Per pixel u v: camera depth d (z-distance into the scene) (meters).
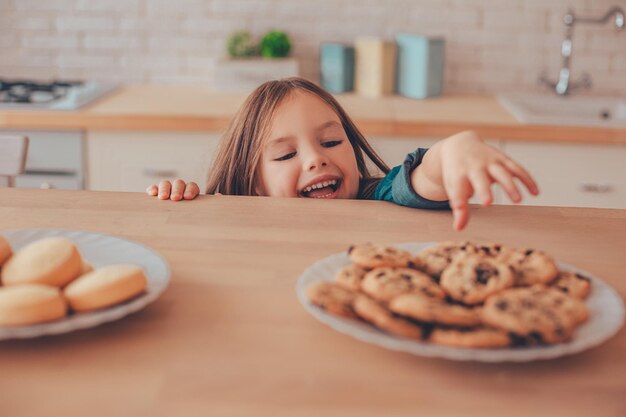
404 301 0.66
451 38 2.96
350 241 0.97
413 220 1.07
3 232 0.92
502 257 0.79
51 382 0.61
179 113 2.44
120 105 2.57
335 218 1.06
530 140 2.39
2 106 2.45
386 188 1.38
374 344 0.68
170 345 0.67
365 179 1.72
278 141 1.51
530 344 0.63
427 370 0.64
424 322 0.66
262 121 1.53
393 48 2.81
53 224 1.02
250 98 1.59
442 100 2.80
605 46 2.93
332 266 0.81
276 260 0.89
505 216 1.10
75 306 0.69
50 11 2.99
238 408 0.57
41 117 2.41
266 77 2.83
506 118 2.47
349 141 1.65
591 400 0.60
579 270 0.84
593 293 0.76
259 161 1.55
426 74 2.78
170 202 1.13
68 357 0.65
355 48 2.85
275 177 1.52
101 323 0.71
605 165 2.41
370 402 0.58
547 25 2.93
